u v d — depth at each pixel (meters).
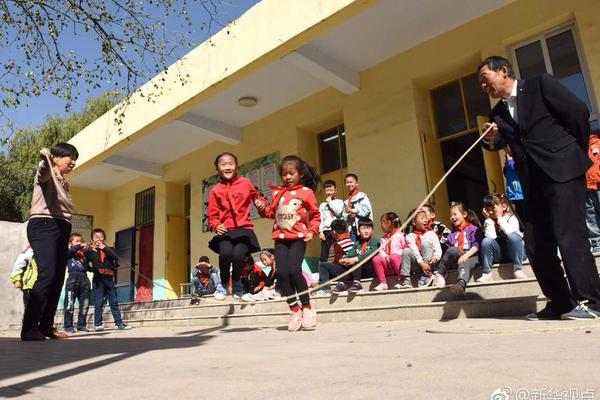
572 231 3.03
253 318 6.37
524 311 4.12
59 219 4.46
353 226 6.51
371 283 5.99
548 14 6.57
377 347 2.40
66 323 7.38
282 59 7.96
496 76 3.33
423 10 7.00
